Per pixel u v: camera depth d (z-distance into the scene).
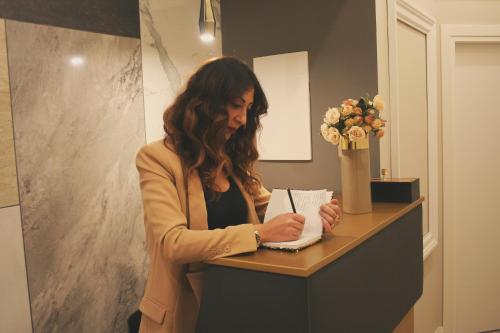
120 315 2.46
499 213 3.45
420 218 2.08
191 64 2.86
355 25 2.41
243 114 1.28
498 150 3.41
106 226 2.38
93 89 2.30
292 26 2.65
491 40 3.24
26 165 2.03
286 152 2.74
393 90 2.46
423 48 3.02
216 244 1.09
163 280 1.22
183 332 1.22
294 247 1.11
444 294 3.36
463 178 3.39
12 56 1.97
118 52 2.42
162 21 2.67
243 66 1.28
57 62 2.13
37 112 2.06
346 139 1.77
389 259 1.59
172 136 1.25
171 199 1.16
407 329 2.08
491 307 3.51
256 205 1.50
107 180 2.38
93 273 2.32
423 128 3.05
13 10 1.97
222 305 1.10
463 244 3.43
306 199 1.32
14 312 2.00
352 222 1.54
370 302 1.37
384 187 2.04
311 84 2.61
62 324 2.18
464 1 3.21
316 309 1.01
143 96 2.57
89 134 2.28
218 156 1.26
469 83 3.35
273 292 1.02
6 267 1.96
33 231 2.06
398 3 2.51
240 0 2.88
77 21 2.21
